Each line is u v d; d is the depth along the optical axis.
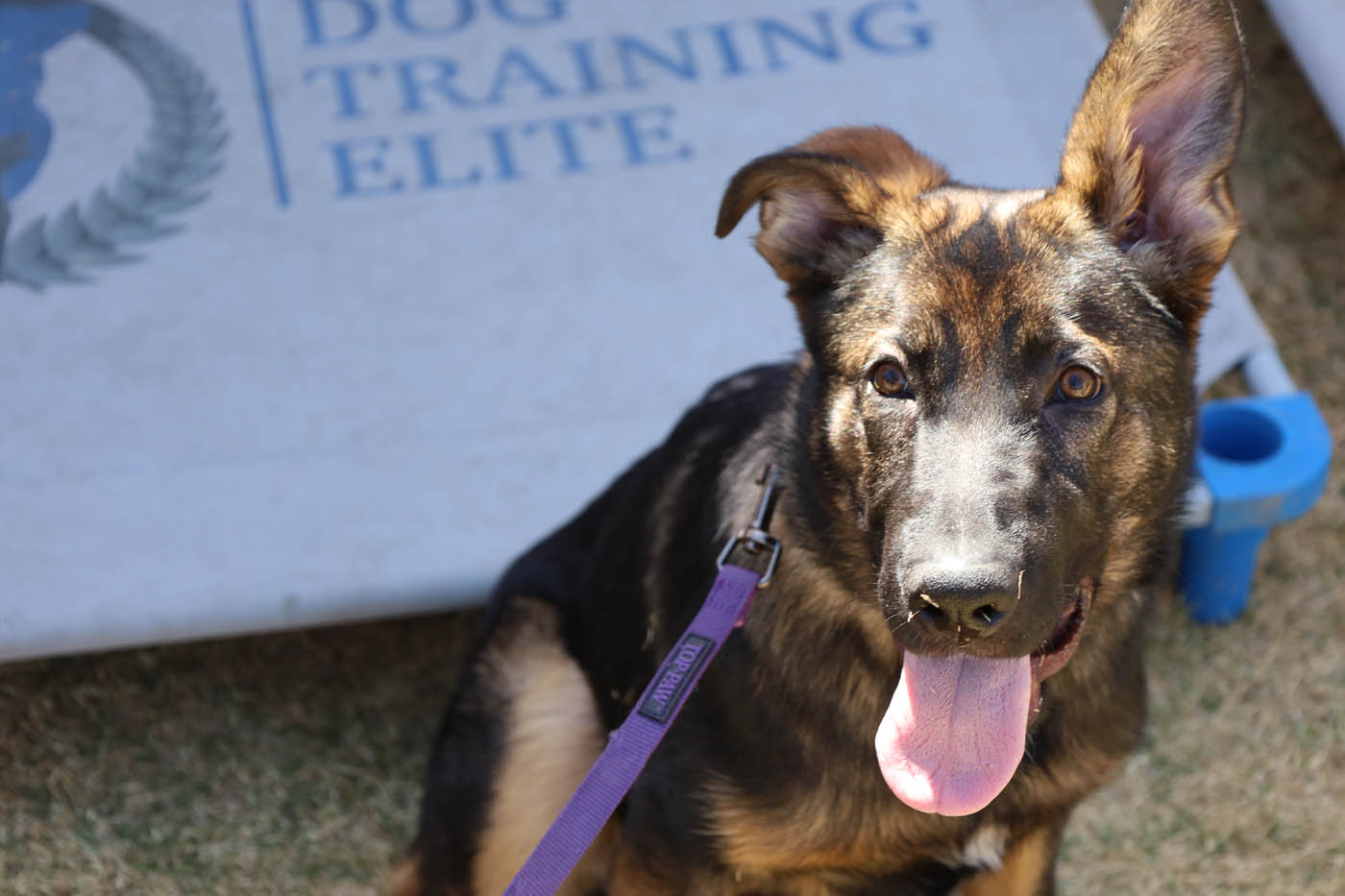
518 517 4.73
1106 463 2.76
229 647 4.83
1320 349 5.83
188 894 4.18
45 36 5.96
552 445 4.91
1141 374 2.78
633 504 3.83
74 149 5.63
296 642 4.86
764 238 3.07
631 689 3.59
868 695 3.13
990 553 2.51
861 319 2.88
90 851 4.24
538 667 3.89
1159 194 2.87
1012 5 6.27
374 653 4.85
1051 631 2.67
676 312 5.27
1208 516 4.55
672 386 5.08
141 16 6.06
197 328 5.15
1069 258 2.78
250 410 4.96
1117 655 3.25
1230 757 4.59
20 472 4.75
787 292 3.14
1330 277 6.10
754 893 3.50
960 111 5.86
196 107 5.79
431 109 5.85
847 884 3.40
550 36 6.12
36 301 5.18
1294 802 4.48
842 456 2.91
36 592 4.47
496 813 3.80
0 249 5.32
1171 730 4.65
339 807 4.43
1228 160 2.78
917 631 2.61
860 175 2.99
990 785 2.77
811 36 6.15
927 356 2.73
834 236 3.07
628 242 5.45
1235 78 2.74
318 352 5.11
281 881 4.23
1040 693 3.10
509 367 5.11
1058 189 2.92
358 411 4.97
